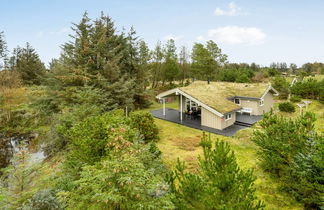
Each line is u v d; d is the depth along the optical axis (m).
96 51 20.61
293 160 6.80
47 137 14.09
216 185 3.62
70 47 20.11
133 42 24.97
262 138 8.55
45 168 9.00
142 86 25.64
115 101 20.61
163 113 21.56
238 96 20.89
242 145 12.34
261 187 7.74
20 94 22.16
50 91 19.44
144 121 13.52
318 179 5.61
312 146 6.49
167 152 11.87
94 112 13.99
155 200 4.71
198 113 20.83
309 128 7.38
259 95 19.95
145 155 6.62
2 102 20.27
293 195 6.84
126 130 7.42
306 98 27.67
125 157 5.23
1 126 19.25
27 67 35.88
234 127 16.66
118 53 23.31
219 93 20.34
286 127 7.66
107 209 5.02
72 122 12.52
